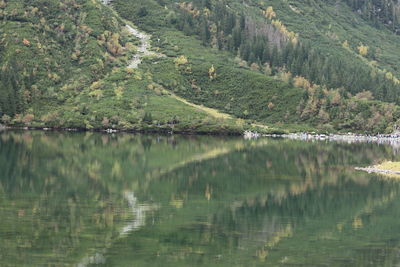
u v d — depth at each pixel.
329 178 119.94
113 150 165.62
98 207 83.25
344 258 60.81
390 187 108.94
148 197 92.69
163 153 162.62
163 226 72.62
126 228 71.19
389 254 62.47
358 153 181.75
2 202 84.75
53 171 117.50
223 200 91.81
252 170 130.75
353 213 83.81
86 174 115.38
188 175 119.62
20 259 58.00
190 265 57.44
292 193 100.19
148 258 59.38
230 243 65.62
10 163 127.00
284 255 61.53
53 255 59.59
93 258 58.97
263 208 86.06
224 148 188.00
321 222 77.44
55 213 78.31
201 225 73.81
